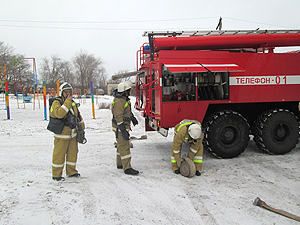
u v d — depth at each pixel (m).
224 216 3.10
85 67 65.44
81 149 6.62
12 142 7.44
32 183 4.15
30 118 13.02
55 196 3.61
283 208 3.32
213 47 5.90
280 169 4.87
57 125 4.01
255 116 6.32
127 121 4.59
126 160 4.58
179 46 5.70
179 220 3.00
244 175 4.57
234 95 5.51
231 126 5.47
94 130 9.66
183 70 4.86
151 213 3.16
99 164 5.30
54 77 64.75
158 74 5.35
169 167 5.10
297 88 5.81
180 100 5.38
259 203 3.35
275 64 5.70
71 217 3.02
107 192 3.79
